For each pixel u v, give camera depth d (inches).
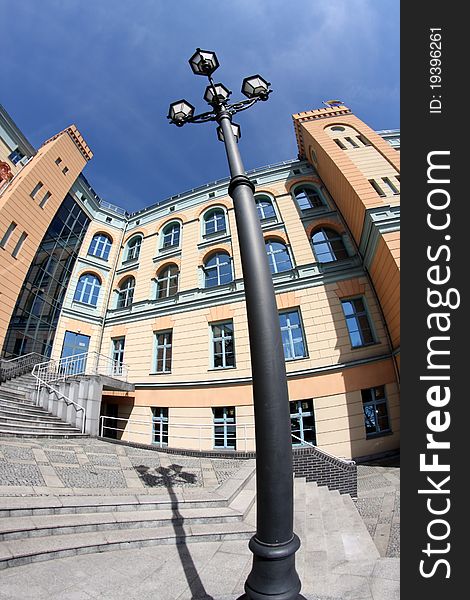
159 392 606.2
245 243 118.7
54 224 749.9
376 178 573.0
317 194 711.1
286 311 586.6
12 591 121.5
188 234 759.1
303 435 505.4
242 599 87.7
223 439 541.6
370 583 143.7
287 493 92.4
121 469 299.6
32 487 211.8
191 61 185.8
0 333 583.5
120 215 906.7
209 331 621.3
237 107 189.0
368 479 386.0
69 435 421.7
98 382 510.0
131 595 127.8
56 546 152.4
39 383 512.4
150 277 749.9
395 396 491.2
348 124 713.0
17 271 625.9
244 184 133.2
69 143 805.9
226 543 180.5
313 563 161.9
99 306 778.2
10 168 730.2
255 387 100.9
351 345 534.0
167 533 182.1
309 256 617.3
